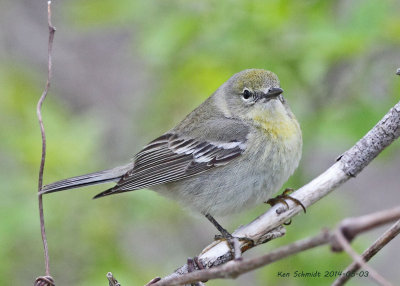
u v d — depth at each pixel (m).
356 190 16.28
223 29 12.39
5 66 15.72
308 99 12.76
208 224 14.95
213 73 13.09
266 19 12.06
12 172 13.05
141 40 13.37
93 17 13.60
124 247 13.64
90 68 17.25
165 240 14.52
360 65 12.70
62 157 13.02
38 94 15.24
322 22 11.94
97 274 12.52
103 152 14.81
